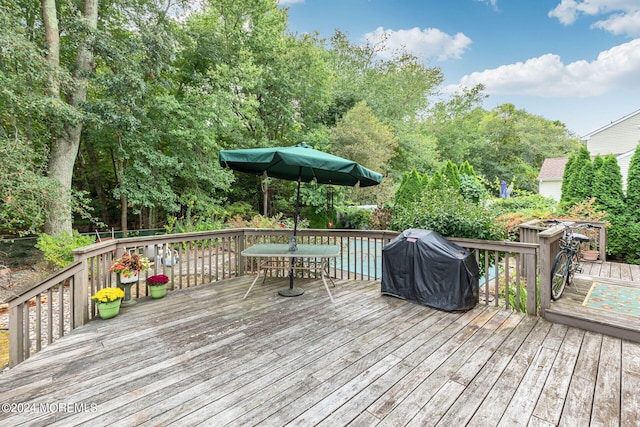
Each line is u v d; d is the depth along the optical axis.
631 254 5.59
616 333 2.74
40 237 6.26
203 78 10.89
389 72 20.88
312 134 13.35
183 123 9.87
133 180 9.42
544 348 2.56
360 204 13.91
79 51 7.67
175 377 2.18
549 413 1.78
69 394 1.98
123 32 8.91
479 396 1.95
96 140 9.47
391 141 14.55
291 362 2.38
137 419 1.75
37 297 2.75
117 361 2.40
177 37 10.26
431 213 4.18
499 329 2.94
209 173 10.76
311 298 3.91
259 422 1.73
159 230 9.91
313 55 13.24
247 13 12.02
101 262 3.80
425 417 1.76
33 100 5.94
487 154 25.34
